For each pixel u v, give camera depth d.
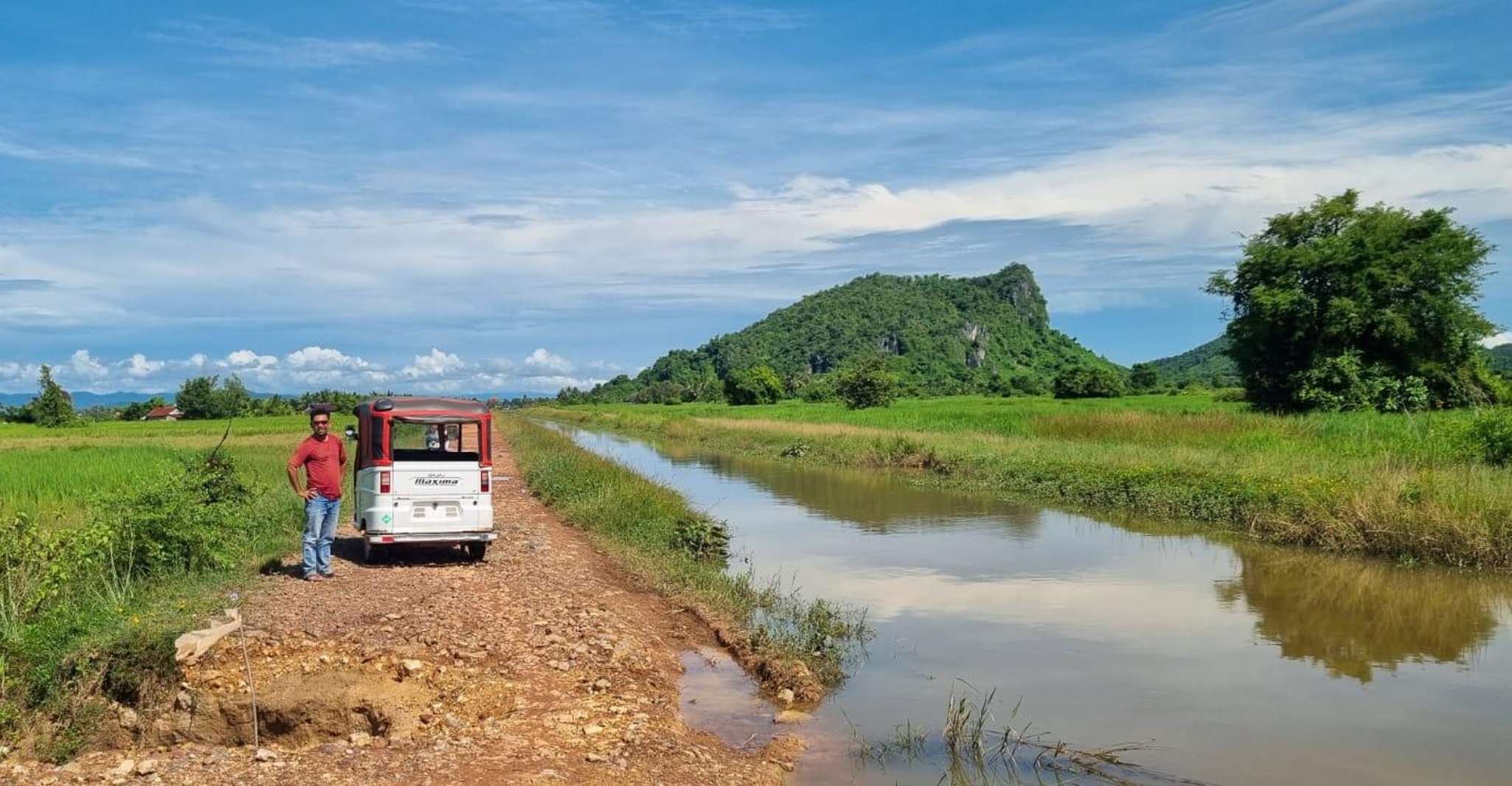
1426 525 14.34
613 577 12.82
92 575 10.00
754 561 14.86
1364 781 6.50
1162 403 57.25
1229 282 44.16
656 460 36.72
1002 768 6.66
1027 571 13.91
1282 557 14.84
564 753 6.43
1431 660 9.43
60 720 7.23
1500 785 6.43
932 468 27.97
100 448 34.34
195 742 7.44
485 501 12.96
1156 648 9.88
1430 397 38.72
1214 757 6.91
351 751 6.48
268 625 9.15
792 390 122.56
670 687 8.31
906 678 8.86
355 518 14.07
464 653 8.57
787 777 6.44
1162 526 18.16
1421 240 39.81
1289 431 27.23
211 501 13.64
